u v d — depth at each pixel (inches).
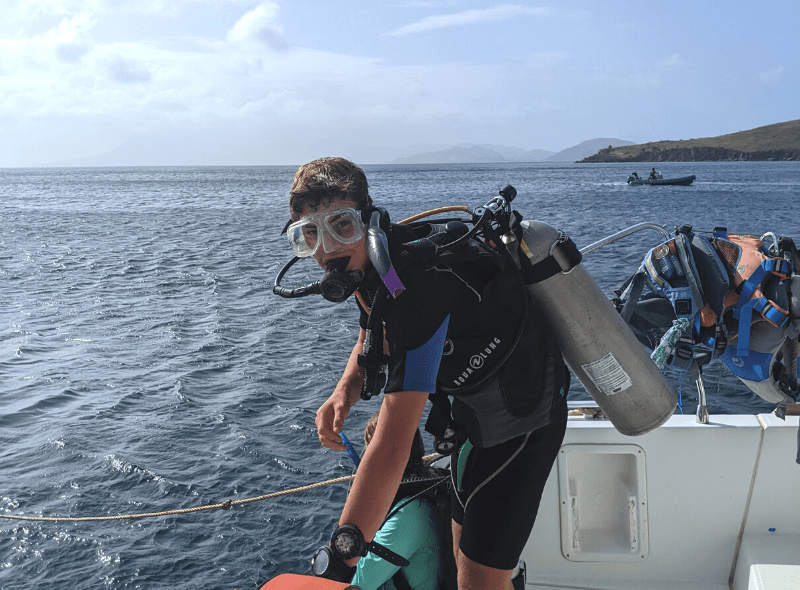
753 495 107.1
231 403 447.8
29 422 419.8
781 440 105.7
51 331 655.8
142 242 1443.2
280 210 2437.3
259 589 56.9
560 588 110.0
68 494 325.4
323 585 54.4
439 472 92.4
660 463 108.4
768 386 108.3
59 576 261.9
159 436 393.4
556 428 71.8
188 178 7500.0
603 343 74.8
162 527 295.0
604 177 5418.3
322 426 81.6
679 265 110.2
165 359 553.3
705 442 107.3
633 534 109.3
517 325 65.9
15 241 1465.3
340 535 55.9
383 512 56.9
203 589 253.8
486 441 68.7
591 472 112.0
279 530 292.0
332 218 59.7
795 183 3725.4
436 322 58.9
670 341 107.9
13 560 271.9
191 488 329.7
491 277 64.3
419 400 57.4
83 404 449.7
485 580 69.5
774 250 107.7
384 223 62.1
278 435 393.7
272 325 666.2
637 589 108.4
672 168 7652.6
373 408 412.8
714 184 3639.3
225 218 2071.9
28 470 351.6
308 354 561.0
